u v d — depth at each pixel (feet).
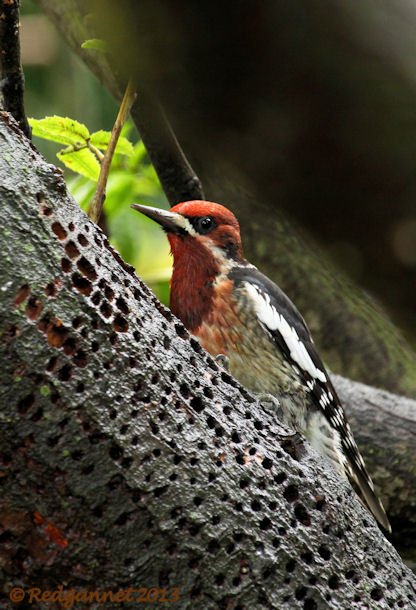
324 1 16.62
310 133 18.54
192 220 24.35
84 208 26.08
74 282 12.64
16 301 12.16
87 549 12.52
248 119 18.92
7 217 12.38
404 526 27.48
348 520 14.32
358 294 32.27
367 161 19.20
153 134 22.82
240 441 13.69
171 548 12.75
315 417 24.08
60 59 35.94
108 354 12.63
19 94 17.54
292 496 13.88
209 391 13.80
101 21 17.80
